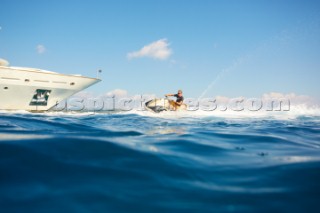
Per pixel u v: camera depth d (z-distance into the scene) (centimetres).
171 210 189
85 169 257
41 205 183
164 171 269
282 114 1427
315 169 289
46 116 1016
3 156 280
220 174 270
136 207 191
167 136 510
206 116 1202
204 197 213
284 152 389
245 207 198
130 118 1018
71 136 426
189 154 351
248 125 812
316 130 704
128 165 278
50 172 245
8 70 1252
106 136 472
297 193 224
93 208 184
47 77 1370
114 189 218
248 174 272
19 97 1352
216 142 459
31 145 325
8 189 205
